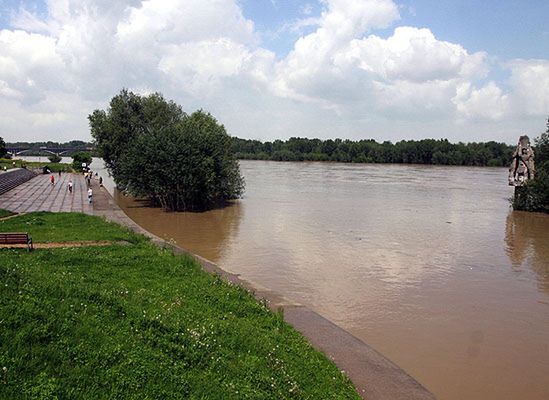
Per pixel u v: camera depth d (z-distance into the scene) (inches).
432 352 533.3
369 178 3437.5
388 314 650.2
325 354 458.9
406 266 921.5
